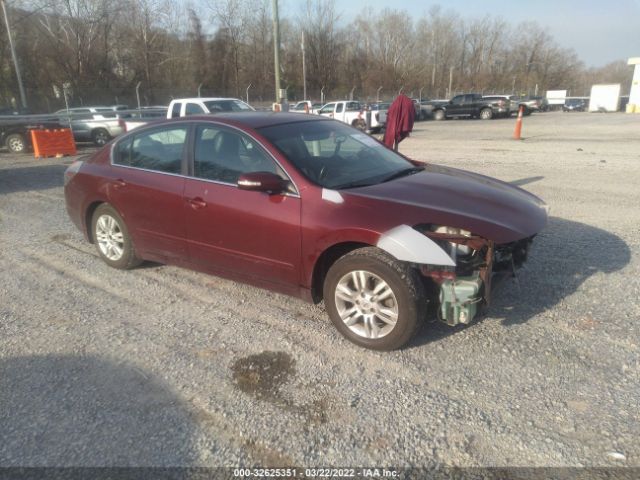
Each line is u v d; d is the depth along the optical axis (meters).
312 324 3.85
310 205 3.52
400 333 3.26
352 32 64.50
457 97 33.88
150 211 4.46
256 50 50.72
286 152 3.78
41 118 17.83
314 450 2.55
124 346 3.60
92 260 5.44
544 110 45.97
